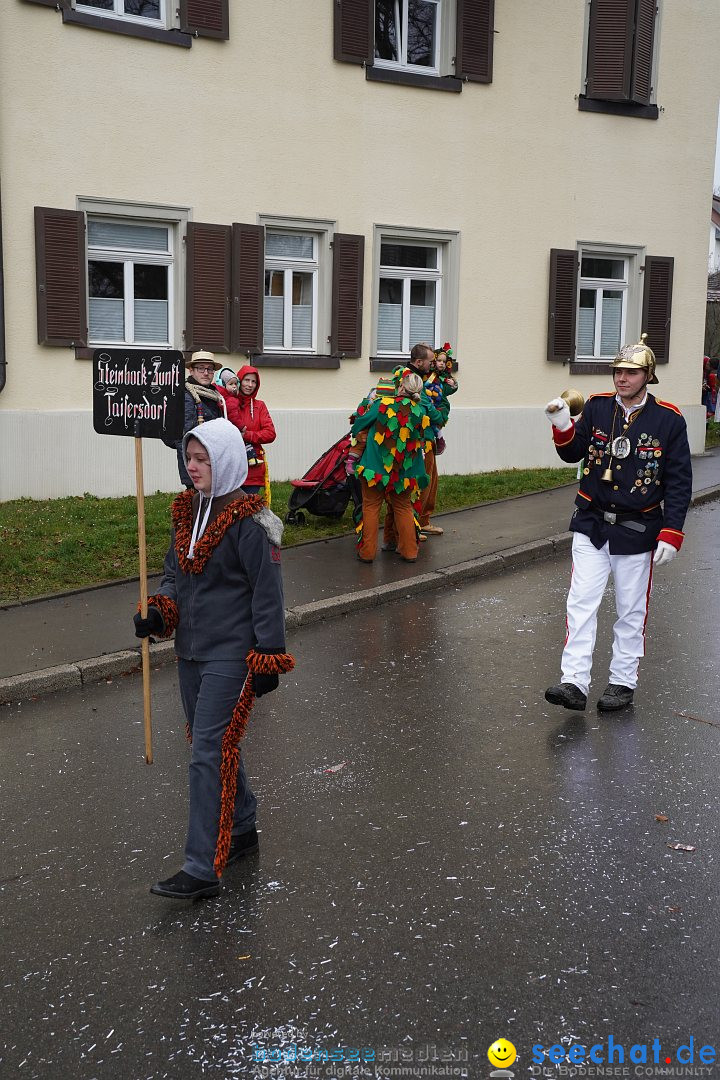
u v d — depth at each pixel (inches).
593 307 670.5
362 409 379.2
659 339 682.8
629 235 658.8
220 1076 119.3
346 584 350.3
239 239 521.3
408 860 169.5
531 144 611.8
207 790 157.3
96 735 228.7
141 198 492.7
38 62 458.9
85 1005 132.5
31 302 469.7
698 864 167.0
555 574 385.4
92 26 468.1
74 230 473.4
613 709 240.1
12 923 152.7
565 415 236.7
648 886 159.9
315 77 534.6
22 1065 121.6
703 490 552.7
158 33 485.4
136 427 198.8
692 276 692.7
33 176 464.1
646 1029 125.6
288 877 164.7
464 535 434.3
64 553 362.9
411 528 382.6
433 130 576.1
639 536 235.8
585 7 620.4
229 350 527.8
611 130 639.8
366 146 556.1
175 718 239.5
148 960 142.3
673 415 233.5
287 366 546.0
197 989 135.4
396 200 569.9
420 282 599.8
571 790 196.1
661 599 340.8
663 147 662.5
